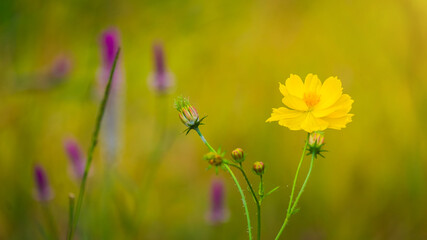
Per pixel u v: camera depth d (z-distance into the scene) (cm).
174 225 133
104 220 104
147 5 170
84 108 142
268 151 146
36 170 103
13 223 112
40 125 131
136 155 145
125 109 151
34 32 149
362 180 142
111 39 108
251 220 135
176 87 164
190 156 150
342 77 163
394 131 150
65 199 127
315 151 73
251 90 162
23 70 144
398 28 168
